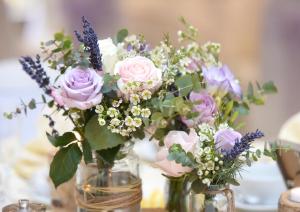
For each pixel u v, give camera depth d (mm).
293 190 900
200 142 820
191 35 948
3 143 1484
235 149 800
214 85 886
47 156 1263
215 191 835
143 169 1334
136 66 824
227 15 2824
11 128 1657
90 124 829
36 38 2844
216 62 939
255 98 957
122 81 817
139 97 820
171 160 808
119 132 821
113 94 827
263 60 2816
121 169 875
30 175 1318
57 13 2973
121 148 863
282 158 1004
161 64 857
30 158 1353
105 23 2982
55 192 1096
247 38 2824
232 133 820
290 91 2787
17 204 871
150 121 841
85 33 821
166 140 842
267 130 2820
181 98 829
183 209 923
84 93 805
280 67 2787
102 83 812
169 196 943
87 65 823
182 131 853
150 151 1414
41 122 1400
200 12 2844
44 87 847
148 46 898
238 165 828
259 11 2789
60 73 849
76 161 847
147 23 2924
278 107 2803
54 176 846
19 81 2008
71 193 1082
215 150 812
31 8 2879
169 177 906
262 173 1183
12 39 2488
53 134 866
